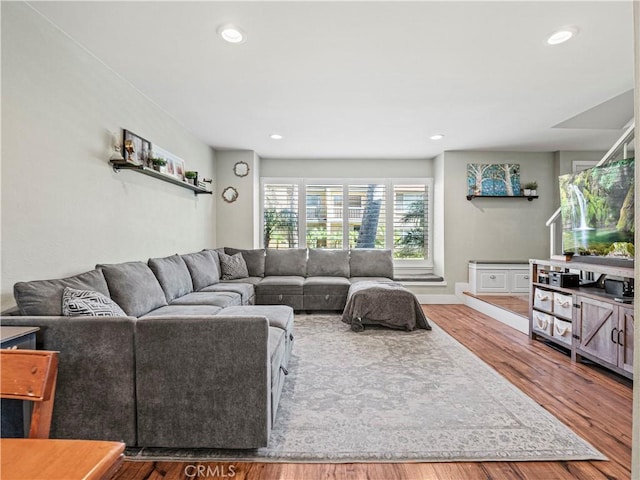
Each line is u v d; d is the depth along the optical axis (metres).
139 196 3.10
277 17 2.01
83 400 1.60
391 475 1.51
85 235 2.38
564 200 3.38
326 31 2.15
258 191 5.74
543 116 3.78
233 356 1.60
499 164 5.44
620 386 2.39
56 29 2.10
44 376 0.79
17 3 1.82
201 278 3.76
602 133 4.42
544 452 1.66
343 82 2.91
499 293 5.25
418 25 2.09
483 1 1.87
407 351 3.09
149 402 1.61
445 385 2.38
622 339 2.42
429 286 5.49
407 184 5.90
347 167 5.89
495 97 3.24
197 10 1.95
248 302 4.02
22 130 1.87
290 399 2.17
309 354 3.00
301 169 5.88
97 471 0.63
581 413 2.02
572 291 2.92
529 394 2.26
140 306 2.46
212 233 5.23
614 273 2.56
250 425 1.61
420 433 1.80
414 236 5.92
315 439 1.75
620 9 1.94
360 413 2.00
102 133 2.56
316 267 5.21
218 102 3.37
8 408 1.38
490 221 5.50
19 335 1.43
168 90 3.08
